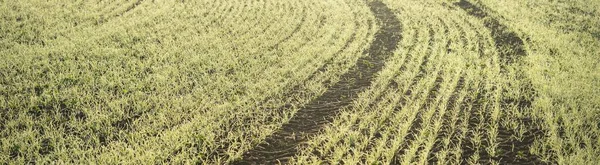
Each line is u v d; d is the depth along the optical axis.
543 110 8.27
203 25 16.23
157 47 13.24
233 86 10.18
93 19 16.25
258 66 11.70
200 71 11.16
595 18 16.80
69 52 12.15
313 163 6.61
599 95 8.79
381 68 11.88
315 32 15.48
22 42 12.84
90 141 7.30
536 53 12.50
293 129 8.02
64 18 16.08
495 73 10.84
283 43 14.05
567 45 13.05
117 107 8.54
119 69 11.12
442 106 8.55
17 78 9.88
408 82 10.52
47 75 10.29
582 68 10.72
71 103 8.80
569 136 7.04
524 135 7.38
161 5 19.11
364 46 13.87
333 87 10.40
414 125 7.99
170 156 6.95
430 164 6.62
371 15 18.61
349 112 8.68
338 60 12.47
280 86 10.16
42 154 6.88
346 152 7.04
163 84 10.12
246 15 18.11
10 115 7.97
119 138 7.45
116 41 13.72
